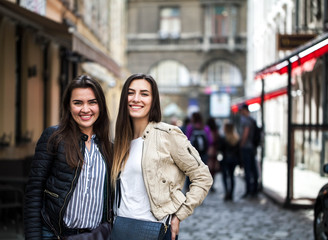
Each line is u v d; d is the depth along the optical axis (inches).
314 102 628.4
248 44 1510.8
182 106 1705.2
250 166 421.7
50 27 380.2
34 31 427.5
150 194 115.5
